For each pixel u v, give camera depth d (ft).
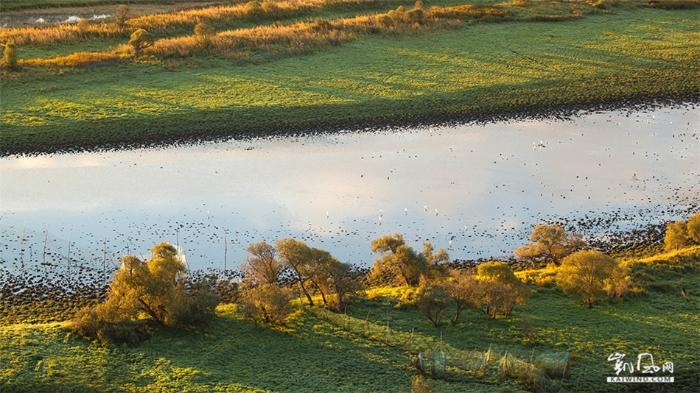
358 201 218.59
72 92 291.17
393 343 148.46
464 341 150.10
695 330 155.12
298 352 143.54
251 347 144.66
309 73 323.57
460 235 199.72
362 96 299.99
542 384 131.64
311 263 163.43
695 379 137.90
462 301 156.76
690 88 317.83
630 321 158.71
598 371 139.44
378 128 274.36
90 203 214.90
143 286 148.46
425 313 155.43
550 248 184.44
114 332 143.64
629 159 249.34
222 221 205.98
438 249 192.24
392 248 175.11
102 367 134.31
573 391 132.98
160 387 128.67
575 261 167.32
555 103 300.20
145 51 328.90
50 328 146.51
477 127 277.03
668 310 163.84
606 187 228.02
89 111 274.98
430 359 139.95
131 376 132.16
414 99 299.17
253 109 283.79
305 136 265.95
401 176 235.61
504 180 232.73
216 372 134.31
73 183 227.20
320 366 138.31
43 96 285.64
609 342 150.00
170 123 269.85
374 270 176.76
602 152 255.09
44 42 340.18
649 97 308.40
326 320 157.38
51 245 189.37
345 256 190.19
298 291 172.35
